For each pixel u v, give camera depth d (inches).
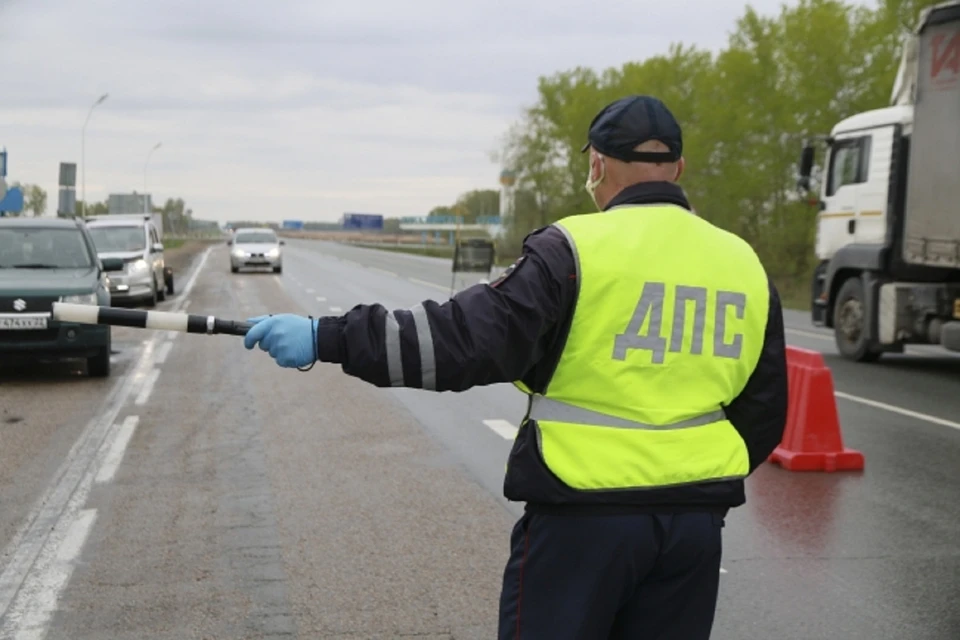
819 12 1152.2
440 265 2316.7
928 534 268.1
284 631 198.4
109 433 386.6
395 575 230.2
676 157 110.4
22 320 490.0
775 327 114.0
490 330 100.3
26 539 255.6
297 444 370.3
